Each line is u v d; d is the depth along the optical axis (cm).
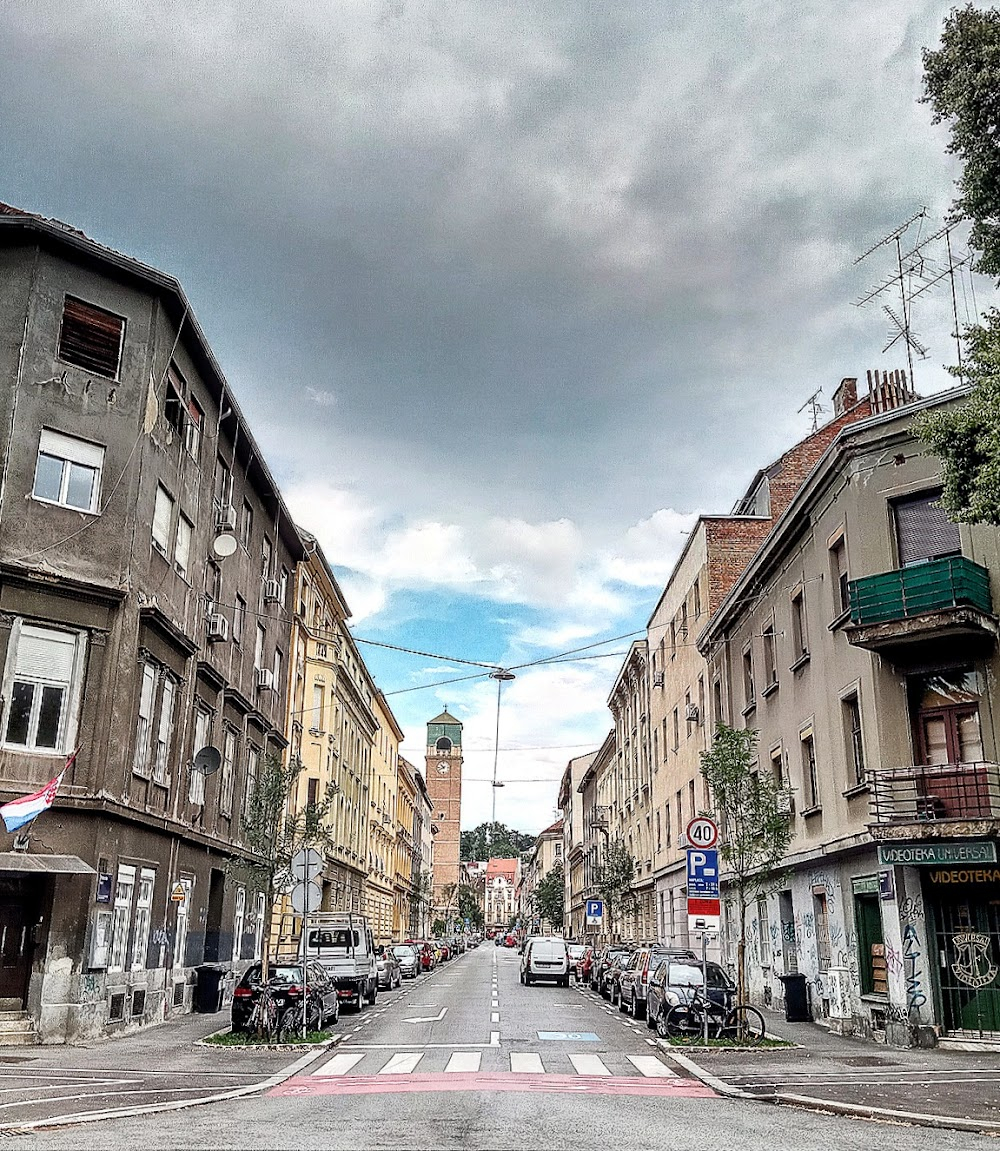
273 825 2114
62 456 2011
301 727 3975
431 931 10650
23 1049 1681
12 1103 1152
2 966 1773
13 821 1722
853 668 2070
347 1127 1002
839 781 2134
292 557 3784
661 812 4444
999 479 1171
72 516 1992
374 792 6241
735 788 2009
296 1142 905
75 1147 874
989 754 1777
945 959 1773
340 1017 2492
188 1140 916
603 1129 996
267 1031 1853
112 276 2145
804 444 3503
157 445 2225
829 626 2144
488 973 5122
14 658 1881
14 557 1898
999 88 1194
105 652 1989
